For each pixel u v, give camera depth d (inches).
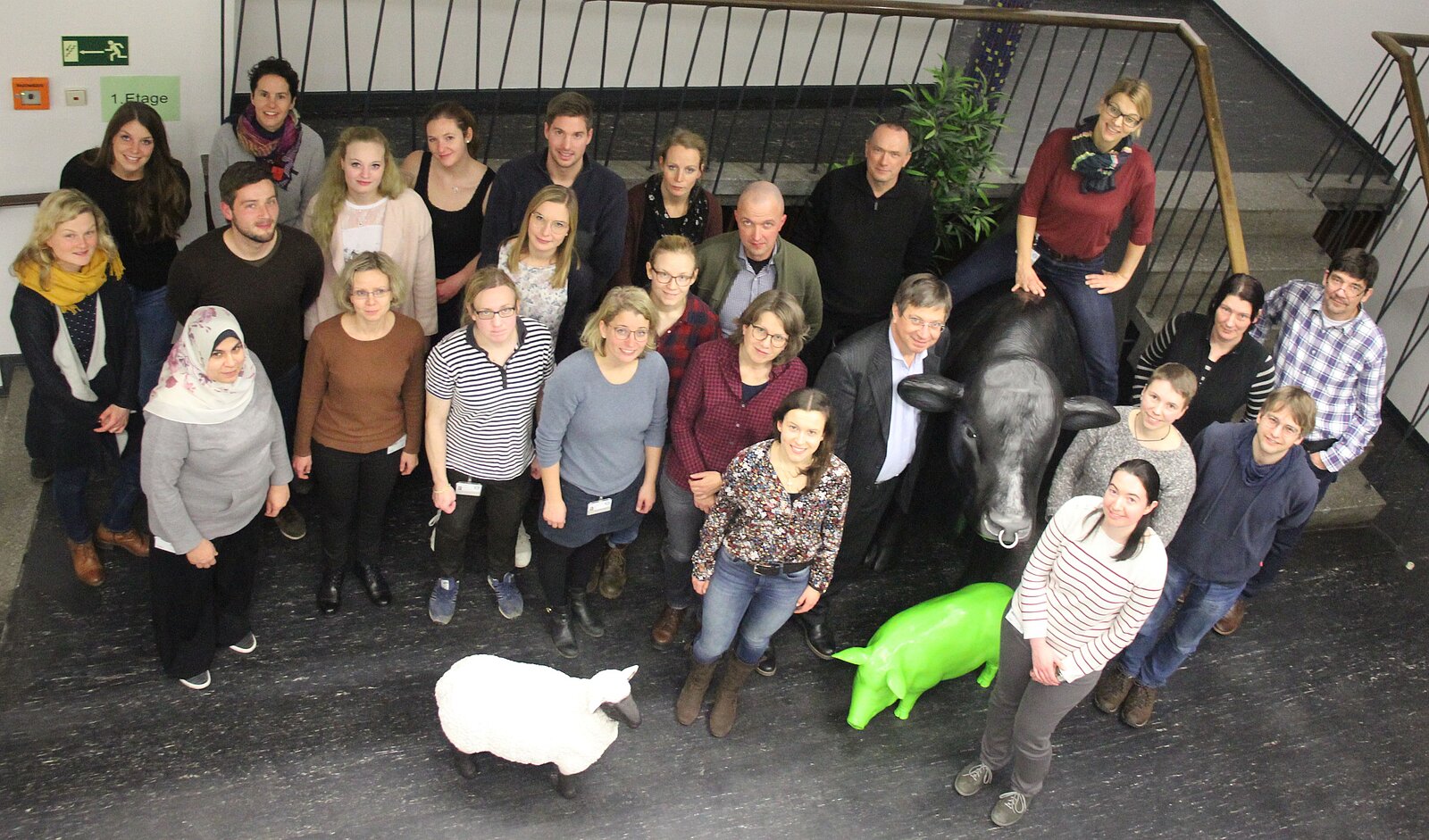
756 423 151.3
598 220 175.6
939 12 207.8
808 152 248.4
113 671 157.8
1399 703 185.0
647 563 189.0
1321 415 187.0
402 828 144.6
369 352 151.2
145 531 178.4
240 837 140.6
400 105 244.5
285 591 173.5
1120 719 174.7
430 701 160.9
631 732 160.9
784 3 204.4
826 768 160.1
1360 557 215.8
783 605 149.9
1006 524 149.1
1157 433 153.3
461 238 182.9
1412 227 258.8
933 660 162.6
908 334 151.6
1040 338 170.1
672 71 262.2
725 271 169.2
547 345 154.2
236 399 137.9
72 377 154.2
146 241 170.9
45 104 185.6
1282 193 253.6
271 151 178.2
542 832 146.6
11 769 143.9
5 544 175.8
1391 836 163.0
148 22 184.7
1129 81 164.1
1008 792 157.1
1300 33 302.4
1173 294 240.4
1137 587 133.5
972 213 225.8
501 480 158.9
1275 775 169.6
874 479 162.9
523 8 242.8
